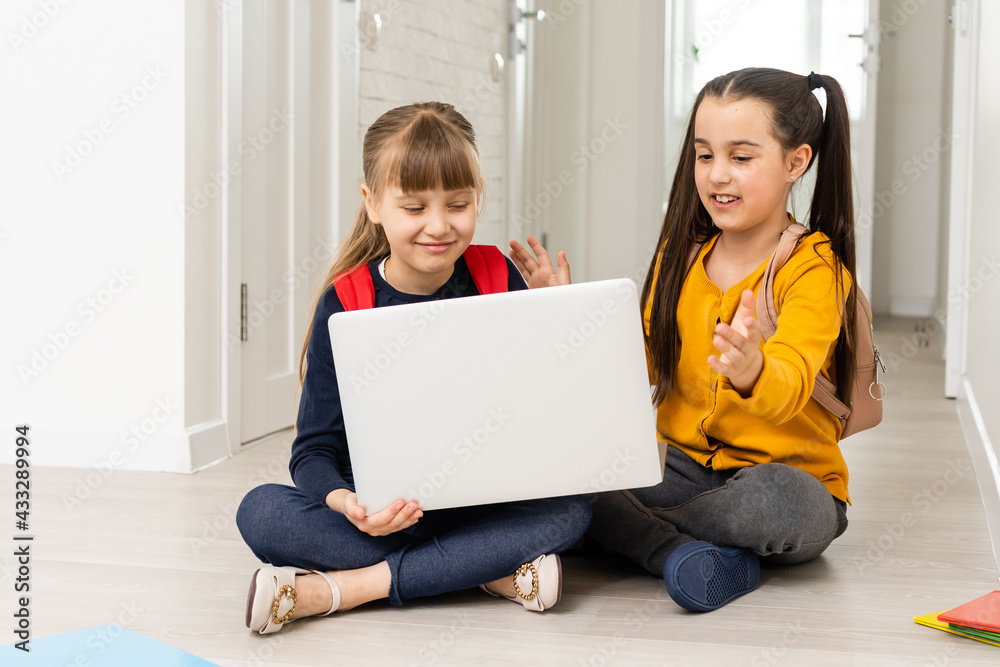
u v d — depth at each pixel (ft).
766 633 3.98
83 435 7.13
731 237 4.70
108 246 7.07
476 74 12.07
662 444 4.19
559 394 3.87
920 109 17.72
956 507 6.03
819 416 4.72
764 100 4.40
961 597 4.42
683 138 4.90
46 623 4.07
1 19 7.10
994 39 7.46
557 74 14.87
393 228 4.17
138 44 6.93
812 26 14.88
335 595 4.10
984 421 6.86
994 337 6.30
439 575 4.17
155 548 5.17
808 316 4.32
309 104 8.50
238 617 4.17
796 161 4.52
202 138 7.11
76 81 7.04
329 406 4.45
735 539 4.35
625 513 4.73
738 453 4.71
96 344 7.13
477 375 3.85
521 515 4.22
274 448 7.76
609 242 15.47
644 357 3.90
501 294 3.84
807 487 4.39
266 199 7.97
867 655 3.75
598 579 4.69
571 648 3.82
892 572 4.77
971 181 9.62
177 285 6.98
